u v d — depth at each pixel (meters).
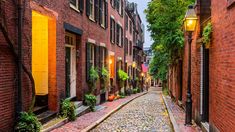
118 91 31.91
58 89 13.08
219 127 8.84
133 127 13.18
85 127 12.09
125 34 37.25
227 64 7.92
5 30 8.62
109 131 12.17
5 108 8.83
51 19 12.87
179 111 18.19
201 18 12.94
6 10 8.85
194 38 14.32
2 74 8.66
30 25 10.45
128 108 21.42
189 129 11.84
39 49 12.90
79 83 17.31
